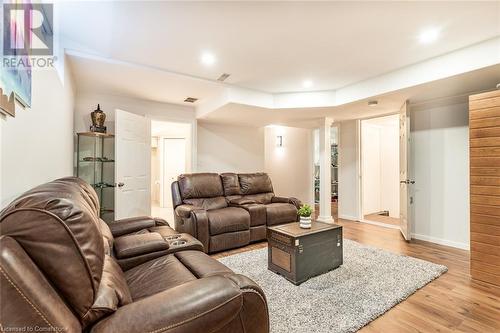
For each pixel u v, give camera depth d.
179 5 1.73
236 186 4.33
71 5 1.70
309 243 2.38
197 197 3.86
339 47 2.36
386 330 1.66
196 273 1.52
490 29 2.06
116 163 3.41
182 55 2.52
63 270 0.74
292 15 1.85
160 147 7.31
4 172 1.02
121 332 0.78
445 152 3.42
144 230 2.34
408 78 2.79
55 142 1.97
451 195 3.38
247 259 2.94
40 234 0.73
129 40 2.22
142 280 1.50
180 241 2.08
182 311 0.87
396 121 5.28
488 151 2.28
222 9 1.78
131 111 4.02
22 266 0.66
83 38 2.18
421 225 3.68
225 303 0.95
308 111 4.04
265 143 6.10
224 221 3.28
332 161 6.54
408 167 3.51
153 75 2.97
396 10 1.80
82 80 3.16
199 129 4.91
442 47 2.37
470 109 2.39
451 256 2.98
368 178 5.65
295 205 4.14
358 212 4.93
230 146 5.30
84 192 1.27
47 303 0.67
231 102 3.43
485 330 1.66
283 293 2.12
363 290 2.15
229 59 2.61
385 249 3.23
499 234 2.23
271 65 2.77
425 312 1.86
